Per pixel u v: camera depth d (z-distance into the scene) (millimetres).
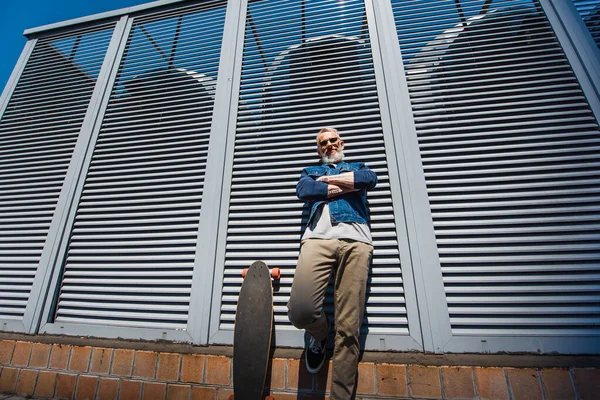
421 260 1542
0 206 2230
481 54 2002
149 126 2273
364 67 2076
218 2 2631
